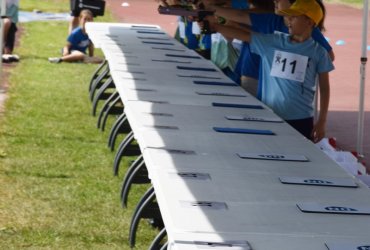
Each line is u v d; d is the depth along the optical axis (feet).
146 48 37.58
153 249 17.12
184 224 12.75
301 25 23.62
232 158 17.58
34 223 24.21
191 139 19.24
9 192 27.30
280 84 24.23
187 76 29.63
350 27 96.58
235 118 22.25
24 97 44.75
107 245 22.56
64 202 26.43
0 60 46.24
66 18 89.51
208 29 27.43
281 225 12.98
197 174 15.94
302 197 14.70
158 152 17.66
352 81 57.31
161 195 14.33
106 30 45.70
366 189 15.52
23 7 98.22
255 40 25.04
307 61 24.03
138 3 112.68
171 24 88.43
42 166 30.91
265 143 19.35
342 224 13.19
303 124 24.50
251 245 11.95
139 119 21.27
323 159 17.95
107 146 34.65
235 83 28.76
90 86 45.57
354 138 37.96
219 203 13.99
